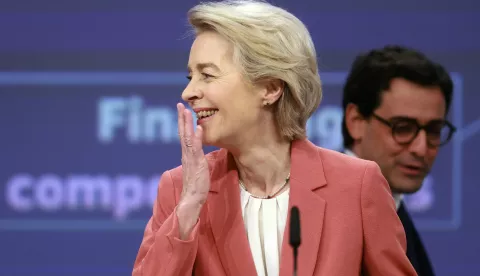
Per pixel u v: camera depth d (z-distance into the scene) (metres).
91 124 17.05
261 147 7.85
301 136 8.05
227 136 7.61
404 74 9.99
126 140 17.02
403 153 10.10
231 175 7.98
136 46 17.05
